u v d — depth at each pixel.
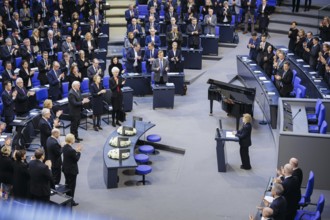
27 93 27.48
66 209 19.38
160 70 30.86
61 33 38.25
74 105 26.41
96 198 22.08
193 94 33.12
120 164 22.69
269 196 19.09
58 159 21.58
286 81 28.41
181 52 35.06
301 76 31.56
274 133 27.05
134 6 39.88
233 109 27.55
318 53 31.41
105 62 36.56
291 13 43.84
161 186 23.12
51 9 41.38
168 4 39.75
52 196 19.55
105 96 29.16
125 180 23.67
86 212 20.95
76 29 36.81
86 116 27.98
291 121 24.19
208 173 24.02
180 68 33.19
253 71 32.47
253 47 34.47
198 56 36.38
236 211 21.16
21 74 29.86
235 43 40.47
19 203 18.84
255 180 23.38
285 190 18.59
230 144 26.48
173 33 36.06
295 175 19.19
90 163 24.89
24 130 25.73
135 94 32.84
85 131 27.97
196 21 36.91
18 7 41.34
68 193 20.98
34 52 34.59
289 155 22.30
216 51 38.62
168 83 31.06
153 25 37.66
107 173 22.62
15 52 33.59
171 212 21.11
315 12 43.66
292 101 26.05
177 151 26.19
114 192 22.61
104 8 43.12
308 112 25.83
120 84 28.11
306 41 33.69
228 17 40.31
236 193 22.44
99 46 38.44
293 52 34.94
